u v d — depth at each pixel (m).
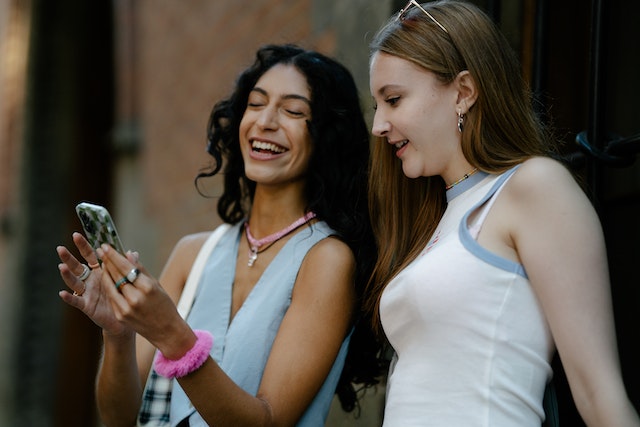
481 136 1.97
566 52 2.82
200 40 5.12
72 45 7.58
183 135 5.29
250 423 2.12
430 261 1.90
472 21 2.01
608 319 1.72
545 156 1.92
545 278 1.76
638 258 2.44
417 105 1.99
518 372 1.80
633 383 2.41
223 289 2.47
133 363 2.38
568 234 1.76
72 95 7.58
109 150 7.54
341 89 2.53
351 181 2.51
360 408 2.84
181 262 2.64
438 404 1.83
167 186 5.47
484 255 1.84
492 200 1.89
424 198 2.18
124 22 6.21
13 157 7.65
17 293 7.43
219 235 2.62
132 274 2.00
